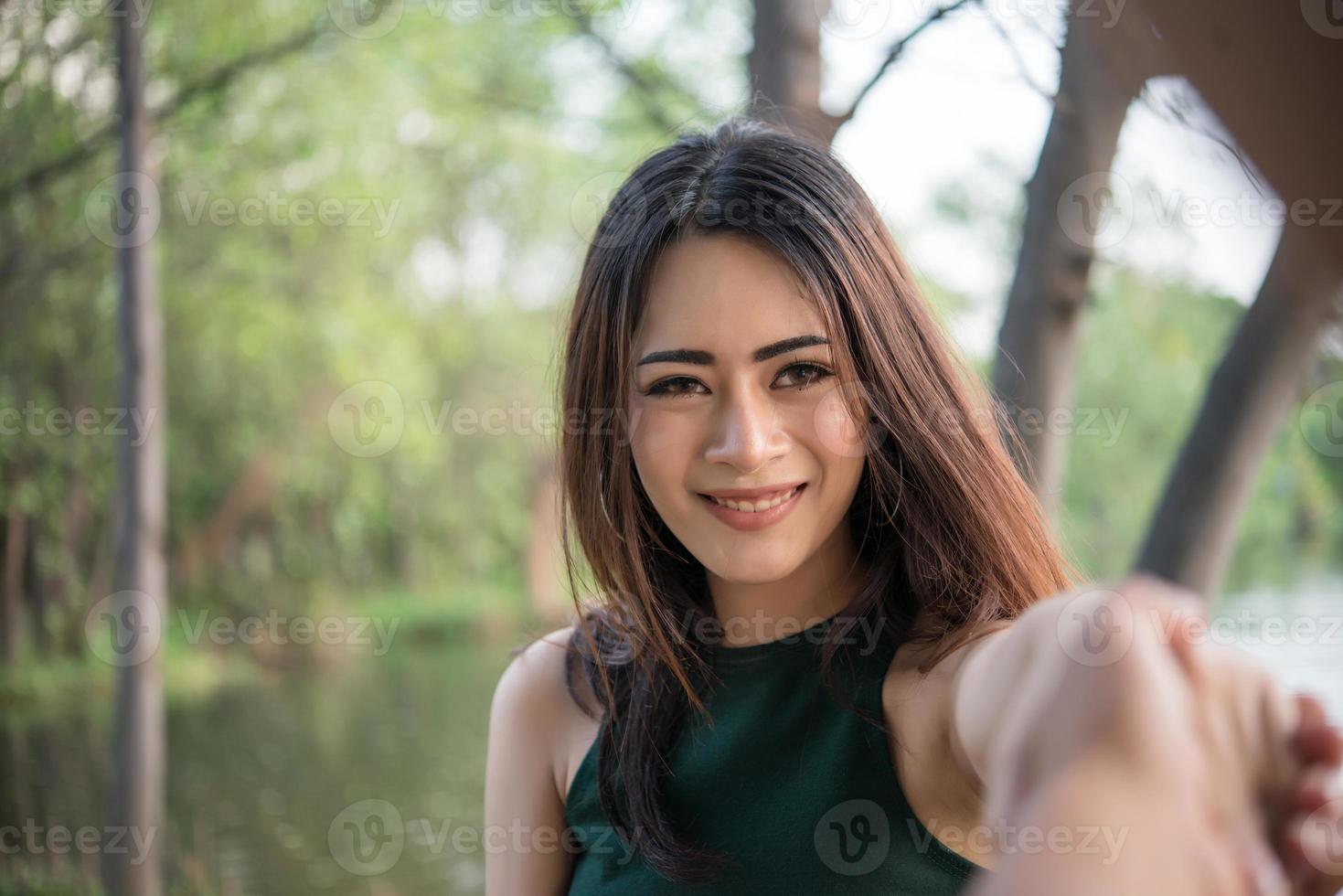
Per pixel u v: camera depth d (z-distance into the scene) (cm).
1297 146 20
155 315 461
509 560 1529
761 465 99
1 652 934
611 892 113
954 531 104
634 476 115
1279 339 227
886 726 101
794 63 266
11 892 465
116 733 448
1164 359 889
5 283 752
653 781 110
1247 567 1210
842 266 103
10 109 588
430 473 1427
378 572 1480
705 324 100
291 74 831
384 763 802
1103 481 1029
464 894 526
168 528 1216
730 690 111
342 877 546
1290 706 35
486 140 984
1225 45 20
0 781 675
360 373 1212
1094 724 34
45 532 957
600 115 568
